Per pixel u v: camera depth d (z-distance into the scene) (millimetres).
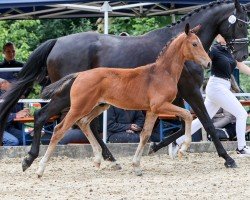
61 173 14797
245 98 19125
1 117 15680
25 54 25578
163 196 12016
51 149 14195
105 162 16109
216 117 17984
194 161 16266
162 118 17297
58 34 27047
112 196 12094
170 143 16047
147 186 13008
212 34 15461
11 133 17891
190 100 15211
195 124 16547
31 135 18203
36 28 27141
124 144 17250
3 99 15664
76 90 14078
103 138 17453
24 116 17953
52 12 20484
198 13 15445
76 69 15477
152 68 14195
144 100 14148
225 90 16062
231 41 15484
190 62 15070
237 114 16188
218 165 15625
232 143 17672
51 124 17766
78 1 16797
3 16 20250
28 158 14672
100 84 14109
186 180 13648
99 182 13555
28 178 14188
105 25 17734
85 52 15461
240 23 15422
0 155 17297
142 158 16875
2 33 26125
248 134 18766
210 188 12703
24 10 20141
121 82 14141
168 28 15461
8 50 18672
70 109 14125
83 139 17719
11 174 14703
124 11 20891
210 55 16000
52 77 15719
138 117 17578
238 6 15406
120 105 14211
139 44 15375
